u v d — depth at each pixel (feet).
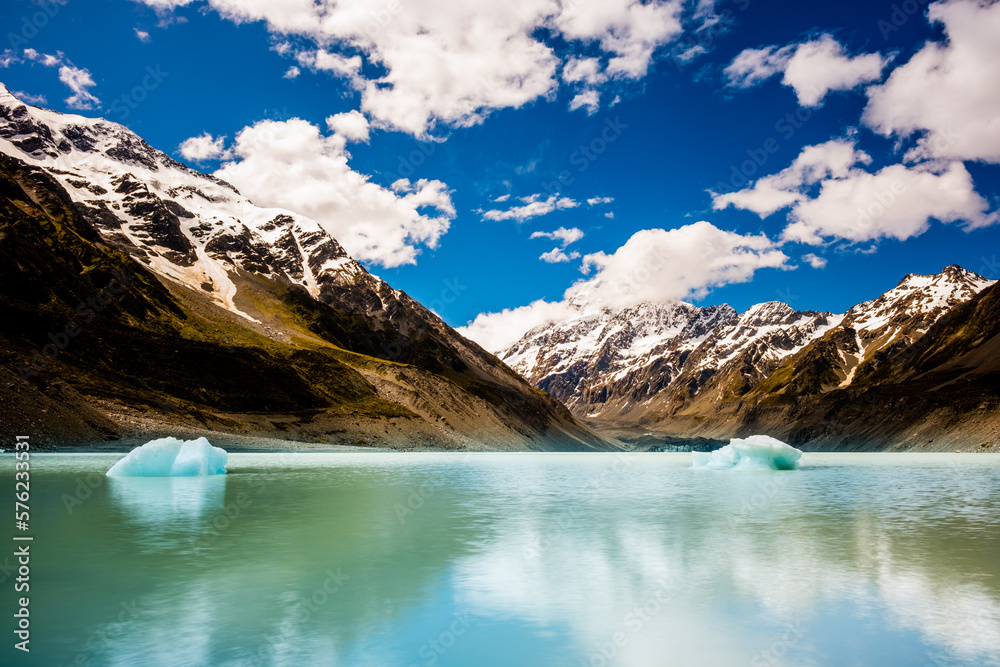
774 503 114.42
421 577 56.70
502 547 70.13
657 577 57.16
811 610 47.73
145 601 48.47
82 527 79.30
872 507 108.58
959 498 125.39
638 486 152.66
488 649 39.63
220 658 37.47
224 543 70.74
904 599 50.47
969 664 37.65
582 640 41.42
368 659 37.78
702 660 37.99
